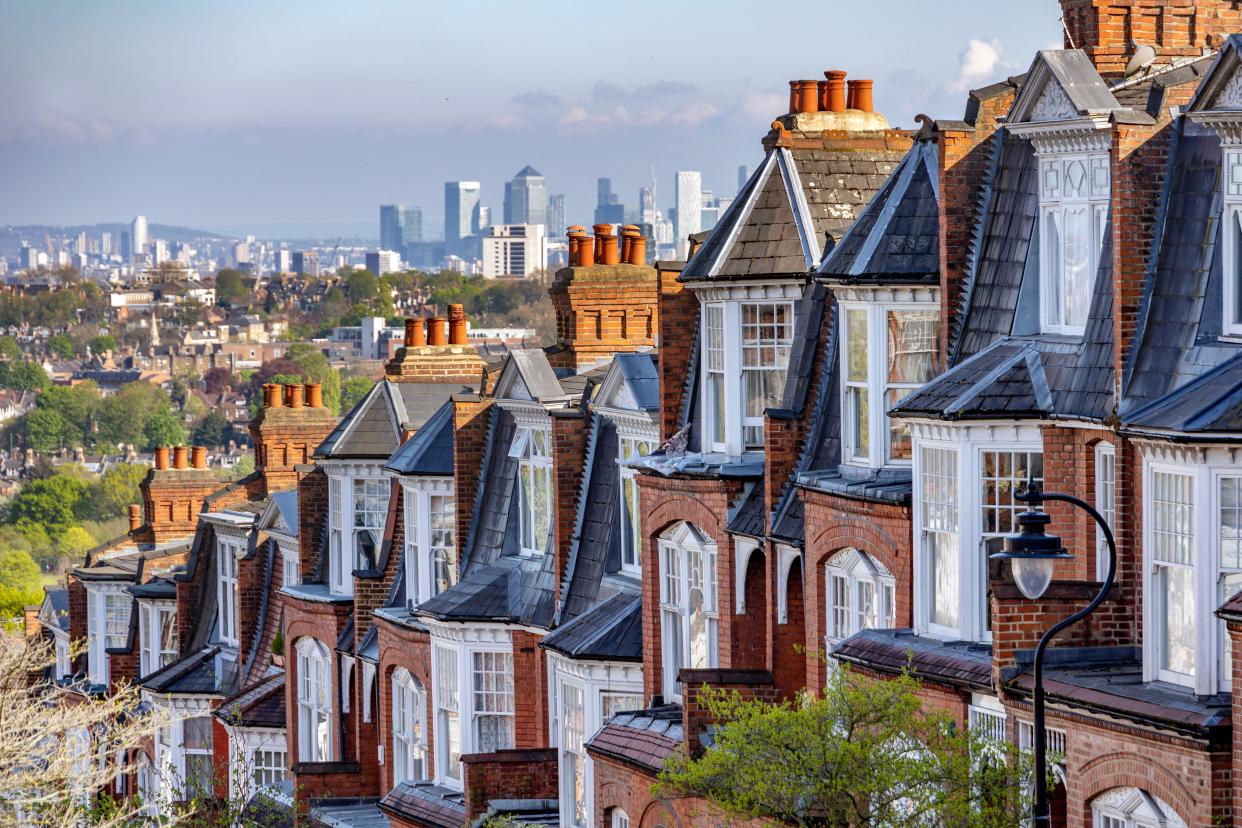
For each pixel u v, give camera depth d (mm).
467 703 64375
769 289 53344
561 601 61312
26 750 52750
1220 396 37438
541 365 65188
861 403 49125
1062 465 42656
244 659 85875
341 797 72938
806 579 49594
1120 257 40938
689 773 41312
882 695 39875
